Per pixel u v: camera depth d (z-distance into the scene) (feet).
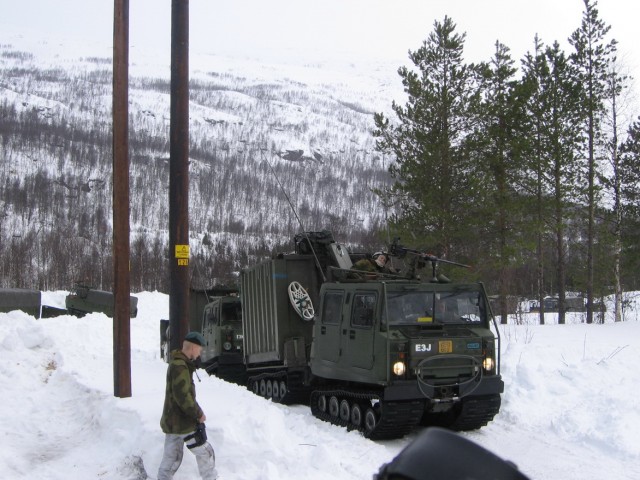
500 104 93.50
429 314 37.37
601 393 40.78
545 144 95.76
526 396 41.68
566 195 95.81
